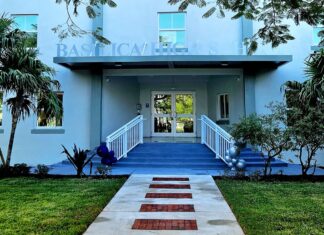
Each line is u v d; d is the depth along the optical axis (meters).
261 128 8.32
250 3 5.44
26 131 12.73
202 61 11.35
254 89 12.28
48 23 12.91
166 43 12.19
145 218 5.09
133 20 12.83
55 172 9.98
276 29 5.81
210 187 7.53
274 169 10.55
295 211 5.36
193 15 12.67
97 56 11.51
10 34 8.95
